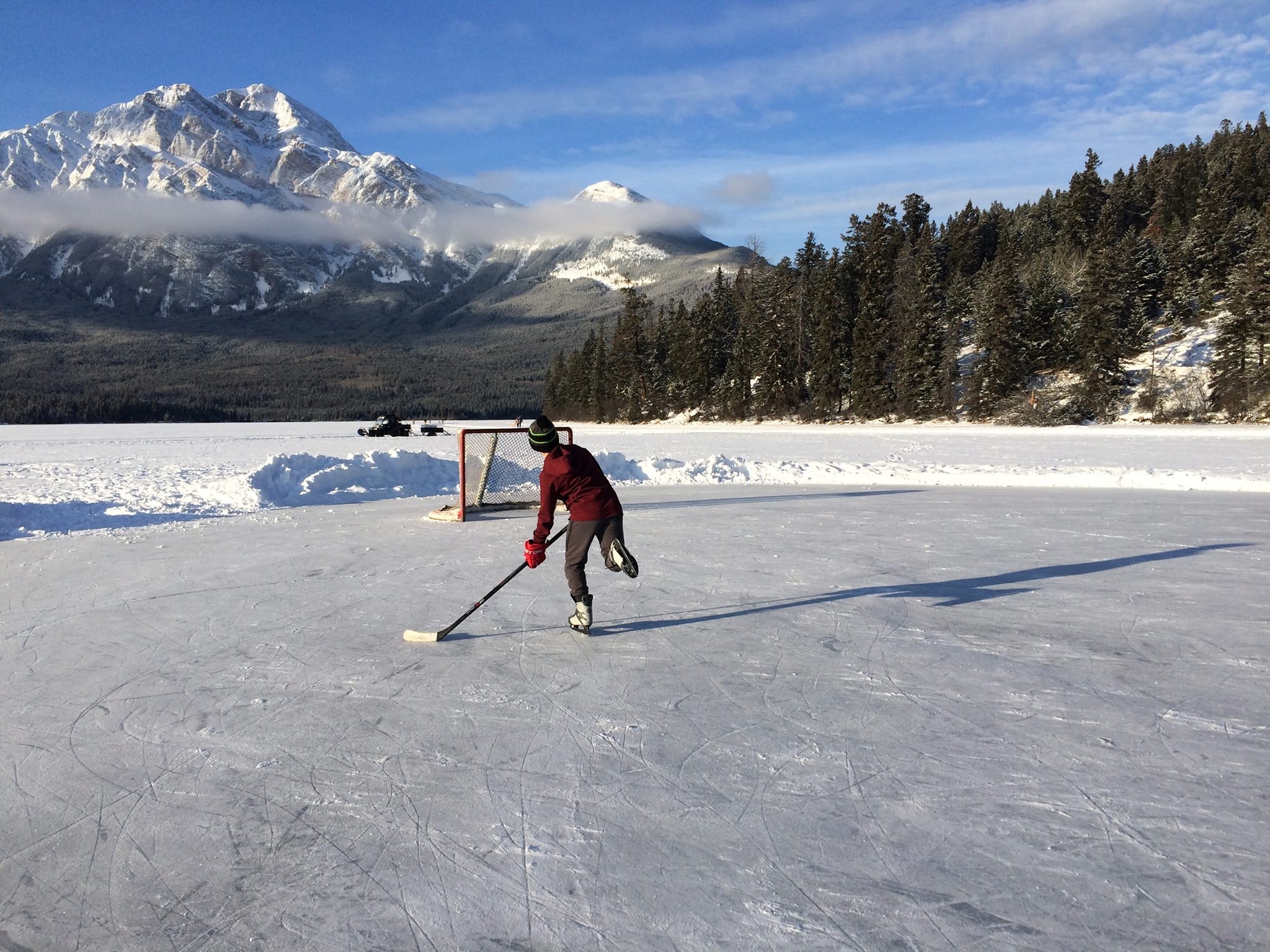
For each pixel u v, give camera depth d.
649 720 3.89
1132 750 3.49
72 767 3.47
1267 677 4.41
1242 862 2.61
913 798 3.07
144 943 2.32
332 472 14.42
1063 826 2.85
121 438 44.72
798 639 5.21
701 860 2.68
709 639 5.24
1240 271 47.69
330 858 2.75
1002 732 3.70
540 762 3.45
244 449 32.12
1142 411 47.22
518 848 2.78
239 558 8.23
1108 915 2.34
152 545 9.08
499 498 12.70
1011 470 17.11
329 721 3.93
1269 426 39.28
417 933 2.34
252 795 3.19
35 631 5.59
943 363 53.75
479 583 6.99
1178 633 5.26
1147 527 9.88
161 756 3.56
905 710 3.98
